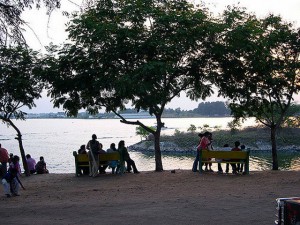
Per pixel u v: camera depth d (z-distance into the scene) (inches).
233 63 772.6
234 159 706.8
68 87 776.3
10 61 852.6
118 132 6624.0
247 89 805.9
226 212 408.8
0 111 877.2
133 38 708.0
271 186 560.7
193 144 3009.4
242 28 726.5
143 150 3038.9
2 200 531.8
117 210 432.8
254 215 393.1
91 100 816.3
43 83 854.5
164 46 697.0
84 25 723.4
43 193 584.4
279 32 784.9
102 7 741.3
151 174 734.5
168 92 767.7
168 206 444.1
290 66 790.5
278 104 847.7
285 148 2842.0
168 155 2684.5
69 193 569.0
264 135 3125.0
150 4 732.7
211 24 735.1
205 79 797.9
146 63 674.8
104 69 739.4
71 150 3147.1
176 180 647.1
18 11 422.0
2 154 811.4
